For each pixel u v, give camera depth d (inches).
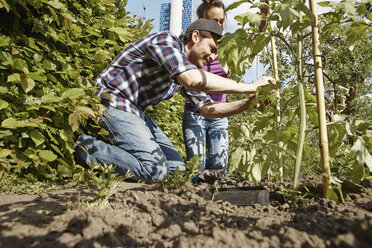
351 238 30.0
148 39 86.2
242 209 50.8
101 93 85.7
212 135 116.3
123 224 38.9
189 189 63.0
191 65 72.0
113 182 60.0
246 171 67.9
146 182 87.4
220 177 86.0
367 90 339.3
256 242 34.3
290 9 48.3
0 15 76.1
